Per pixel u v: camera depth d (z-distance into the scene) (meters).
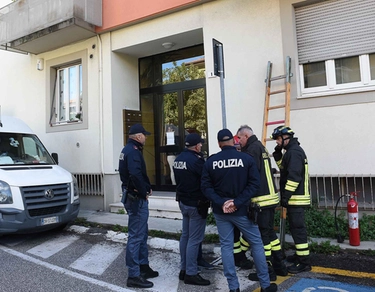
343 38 5.62
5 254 5.22
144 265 4.11
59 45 9.15
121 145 8.36
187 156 3.92
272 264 4.01
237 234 4.32
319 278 3.86
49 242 5.90
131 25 7.92
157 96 8.71
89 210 8.38
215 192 3.51
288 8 5.94
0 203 5.49
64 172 6.62
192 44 7.96
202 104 7.97
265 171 4.01
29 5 8.41
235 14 6.46
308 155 5.68
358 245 4.66
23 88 10.37
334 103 5.48
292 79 5.84
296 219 4.11
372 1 5.39
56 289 3.80
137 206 3.93
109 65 8.27
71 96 9.42
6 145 6.73
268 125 5.99
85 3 7.75
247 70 6.30
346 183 5.45
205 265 4.38
